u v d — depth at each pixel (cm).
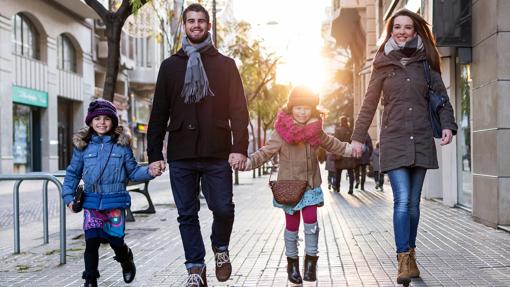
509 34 840
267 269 621
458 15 958
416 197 555
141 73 4525
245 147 495
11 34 2878
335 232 884
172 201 1531
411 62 549
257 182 2550
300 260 668
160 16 1427
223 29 2339
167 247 784
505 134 852
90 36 3862
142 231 946
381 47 566
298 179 532
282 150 538
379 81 559
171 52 1467
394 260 660
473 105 962
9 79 2817
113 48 916
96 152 509
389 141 545
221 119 495
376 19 2597
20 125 3052
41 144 3250
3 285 581
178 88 493
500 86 847
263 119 4247
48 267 668
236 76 504
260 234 878
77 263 687
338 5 3014
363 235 851
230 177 500
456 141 1220
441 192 1406
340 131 1709
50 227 1050
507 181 859
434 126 541
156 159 502
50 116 3288
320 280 566
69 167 516
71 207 507
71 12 3522
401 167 541
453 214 1082
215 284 557
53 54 3322
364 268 618
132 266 549
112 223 512
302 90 528
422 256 673
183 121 488
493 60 858
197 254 491
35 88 3112
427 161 536
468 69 1116
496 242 755
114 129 520
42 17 3162
